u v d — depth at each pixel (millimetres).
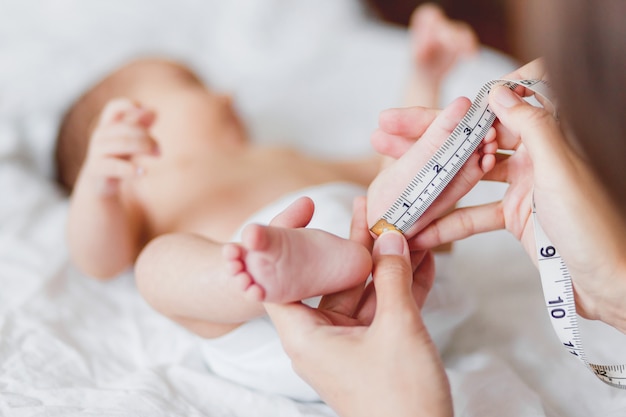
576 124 703
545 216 989
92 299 1752
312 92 2809
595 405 1283
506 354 1445
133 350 1546
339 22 3107
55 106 2574
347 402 949
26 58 2646
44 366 1401
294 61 2918
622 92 644
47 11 2824
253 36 2975
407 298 962
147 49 2865
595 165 736
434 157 1103
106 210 1801
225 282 1248
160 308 1415
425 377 893
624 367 1160
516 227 1171
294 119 2711
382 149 1177
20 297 1646
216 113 2311
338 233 1457
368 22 3268
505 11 3205
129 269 1926
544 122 961
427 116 1131
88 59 2736
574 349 1088
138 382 1304
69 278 1809
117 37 2850
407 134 1151
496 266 1793
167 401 1242
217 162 2150
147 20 2912
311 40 3002
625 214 781
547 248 1080
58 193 2297
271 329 1349
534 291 1698
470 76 2619
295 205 1107
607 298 1026
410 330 921
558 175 944
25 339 1479
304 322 1010
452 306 1443
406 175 1121
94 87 2488
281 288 1006
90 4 2869
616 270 978
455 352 1449
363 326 1055
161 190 2039
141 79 2473
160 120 2273
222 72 2875
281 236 1003
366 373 922
